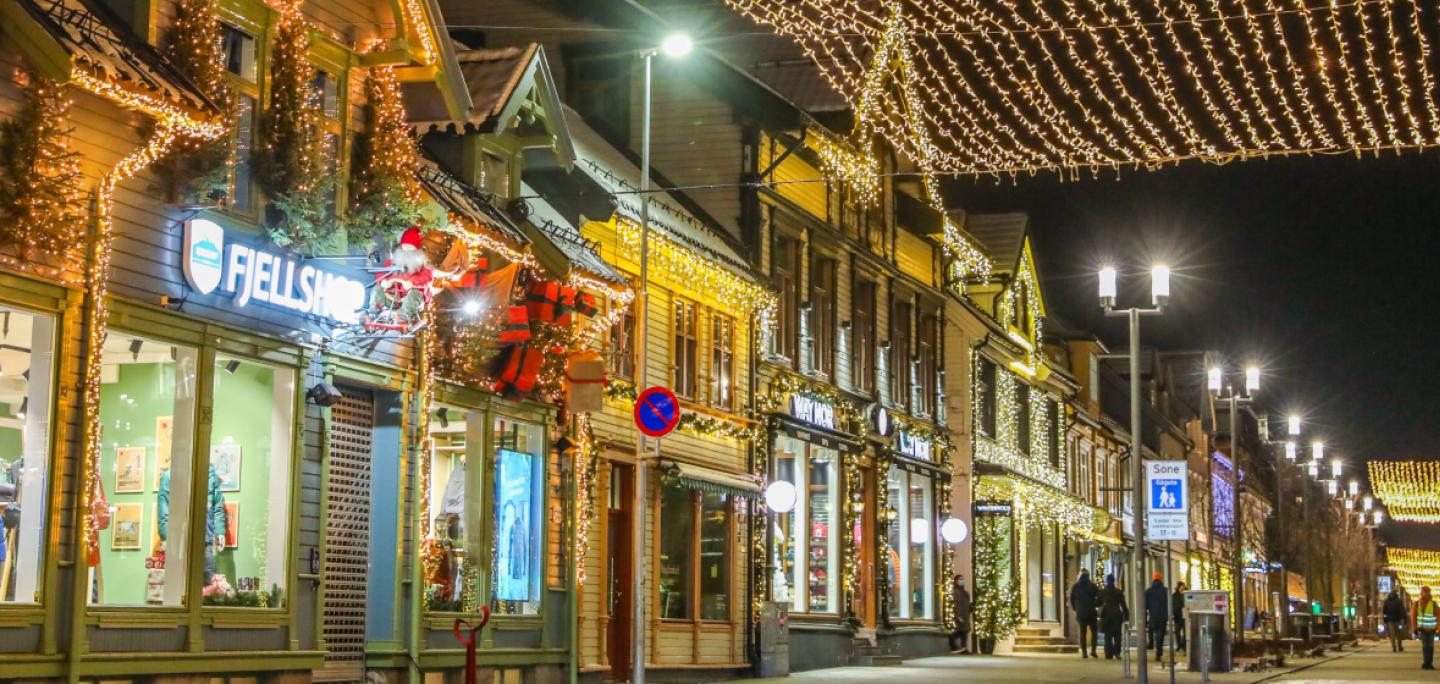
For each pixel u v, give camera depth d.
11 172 14.66
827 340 35.62
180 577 16.64
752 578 31.09
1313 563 71.81
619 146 31.86
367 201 19.44
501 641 22.33
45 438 15.12
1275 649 39.56
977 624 43.84
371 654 19.91
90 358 15.45
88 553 15.33
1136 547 25.55
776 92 32.34
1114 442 64.62
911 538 39.78
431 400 20.69
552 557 23.92
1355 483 79.81
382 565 20.12
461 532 21.83
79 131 15.55
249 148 17.94
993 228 49.53
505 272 21.75
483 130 22.33
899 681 28.97
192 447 16.78
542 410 23.48
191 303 16.86
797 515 33.69
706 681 28.95
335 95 19.36
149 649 16.16
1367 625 95.00
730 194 32.09
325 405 18.64
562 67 32.00
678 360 29.19
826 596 34.78
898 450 39.06
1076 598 42.75
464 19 32.06
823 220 35.53
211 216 17.14
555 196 25.44
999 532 46.66
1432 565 113.31
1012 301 49.72
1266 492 91.88
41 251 15.04
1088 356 61.66
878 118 37.59
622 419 27.14
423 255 19.25
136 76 15.36
